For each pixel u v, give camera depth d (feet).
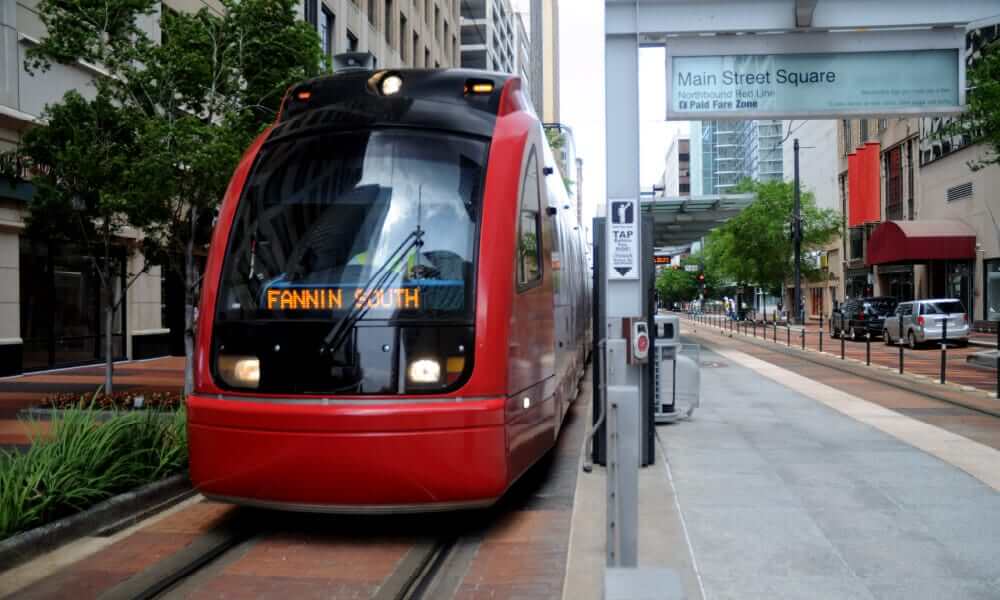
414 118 19.80
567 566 16.12
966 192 119.65
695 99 25.45
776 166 369.30
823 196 200.54
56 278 56.75
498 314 18.30
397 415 17.15
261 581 15.87
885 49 25.14
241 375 18.12
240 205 19.61
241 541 18.63
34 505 18.33
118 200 30.99
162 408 32.35
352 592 15.20
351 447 17.08
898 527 18.51
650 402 25.38
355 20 99.50
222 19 35.83
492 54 257.14
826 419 35.09
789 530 18.30
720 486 22.47
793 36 25.35
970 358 68.08
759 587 14.79
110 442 21.25
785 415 36.29
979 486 22.41
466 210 18.90
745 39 25.36
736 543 17.37
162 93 34.09
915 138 140.87
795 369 61.62
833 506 20.33
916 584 14.93
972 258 116.88
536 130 22.97
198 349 18.79
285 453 17.31
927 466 25.05
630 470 14.94
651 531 18.20
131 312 65.00
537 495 22.99
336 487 17.35
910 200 143.95
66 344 57.77
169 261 35.42
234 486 17.89
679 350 36.27
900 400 41.93
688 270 291.58
